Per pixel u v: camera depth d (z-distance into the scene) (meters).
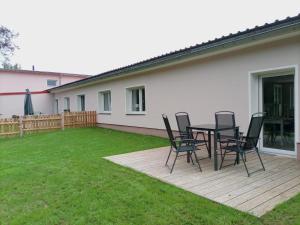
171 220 2.68
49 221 2.75
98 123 13.94
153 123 9.69
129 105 11.38
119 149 6.90
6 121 10.63
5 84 18.12
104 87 13.05
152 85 9.62
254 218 2.62
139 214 2.84
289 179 3.88
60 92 18.56
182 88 8.20
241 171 4.42
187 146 4.85
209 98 7.21
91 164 5.16
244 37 5.43
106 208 3.02
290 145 5.58
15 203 3.25
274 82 5.87
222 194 3.33
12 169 4.89
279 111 5.78
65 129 12.70
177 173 4.40
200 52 6.71
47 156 6.12
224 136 5.03
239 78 6.33
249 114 6.12
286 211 2.75
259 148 6.13
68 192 3.57
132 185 3.80
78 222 2.71
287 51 5.30
